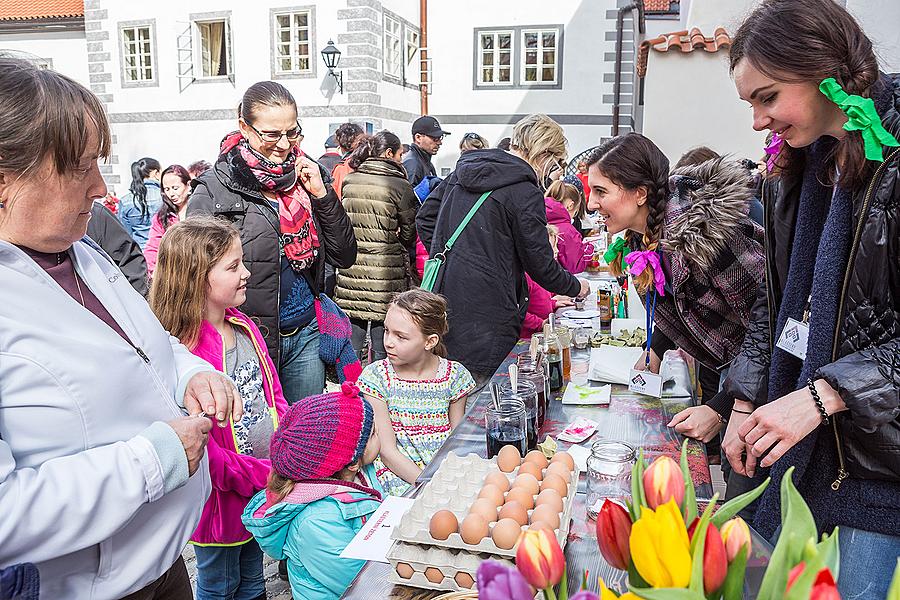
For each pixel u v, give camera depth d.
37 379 1.02
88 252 1.24
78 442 1.06
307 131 12.05
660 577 0.60
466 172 2.85
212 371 1.41
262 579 2.20
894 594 0.56
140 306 1.31
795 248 1.46
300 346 2.71
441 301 2.23
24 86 0.97
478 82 13.19
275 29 11.95
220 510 1.94
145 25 12.58
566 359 2.31
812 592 0.52
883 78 1.22
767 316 1.65
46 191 1.01
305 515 1.61
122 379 1.13
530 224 2.80
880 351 1.18
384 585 1.16
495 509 1.18
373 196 3.78
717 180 1.91
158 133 12.91
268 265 2.50
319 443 1.63
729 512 0.68
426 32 13.23
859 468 1.26
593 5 12.48
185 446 1.12
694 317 2.05
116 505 1.03
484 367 2.88
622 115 12.89
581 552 1.23
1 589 0.87
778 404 1.25
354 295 3.91
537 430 1.81
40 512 0.96
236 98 12.37
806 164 1.45
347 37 11.54
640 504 0.70
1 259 1.02
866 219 1.17
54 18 13.38
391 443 2.12
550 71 12.89
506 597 0.54
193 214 2.45
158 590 1.33
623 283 3.36
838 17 1.18
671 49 5.59
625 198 2.00
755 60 1.23
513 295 2.90
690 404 2.04
